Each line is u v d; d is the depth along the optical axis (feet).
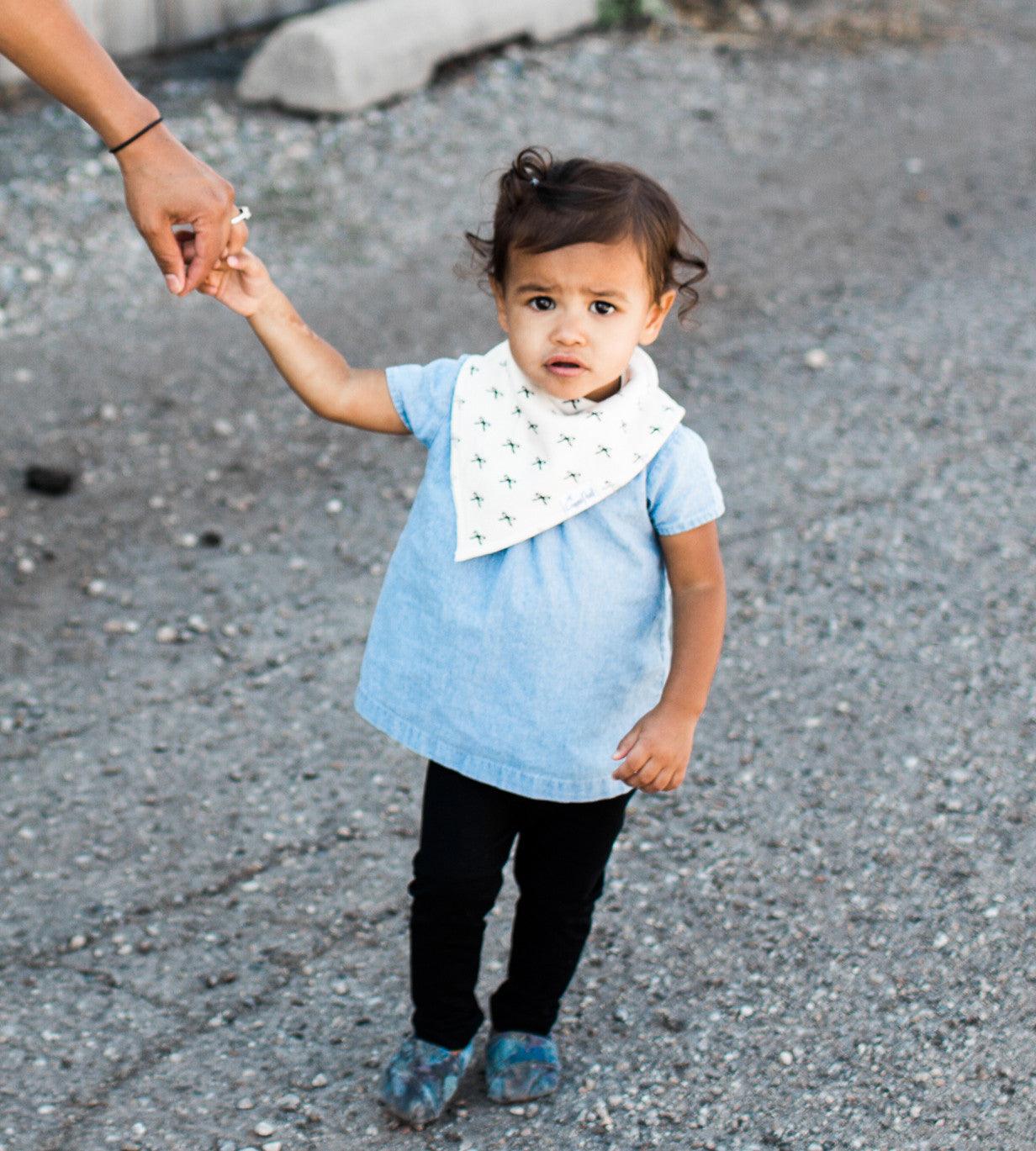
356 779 11.05
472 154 22.49
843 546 14.21
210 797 10.77
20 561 13.33
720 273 19.98
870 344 18.33
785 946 9.57
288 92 23.11
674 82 26.37
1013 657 12.72
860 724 11.80
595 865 7.92
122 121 6.89
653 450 7.12
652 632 7.42
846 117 25.89
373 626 7.66
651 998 9.14
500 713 7.29
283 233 19.81
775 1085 8.51
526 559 7.16
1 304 17.53
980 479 15.48
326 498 14.69
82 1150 7.95
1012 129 25.89
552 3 27.09
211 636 12.56
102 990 9.07
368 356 17.20
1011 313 19.31
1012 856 10.41
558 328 6.66
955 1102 8.39
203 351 17.13
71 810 10.57
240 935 9.56
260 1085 8.45
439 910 7.67
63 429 15.38
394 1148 8.07
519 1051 8.39
